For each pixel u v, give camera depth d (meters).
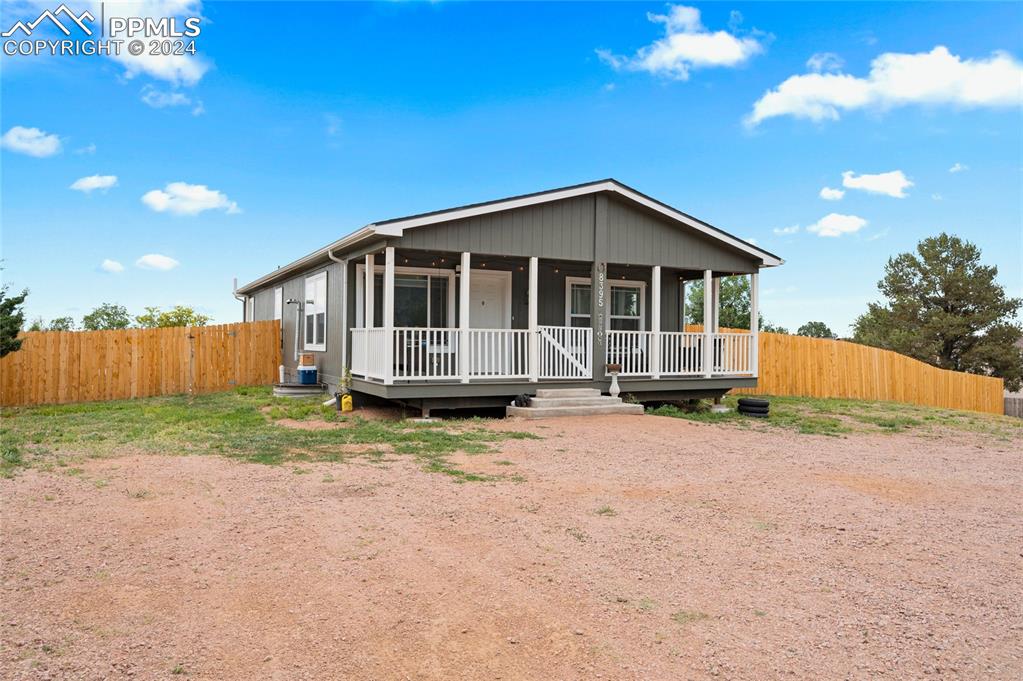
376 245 11.86
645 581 4.18
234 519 5.29
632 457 8.38
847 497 6.54
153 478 6.67
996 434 12.34
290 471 7.13
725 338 15.16
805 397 18.92
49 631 3.32
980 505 6.43
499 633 3.42
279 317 19.17
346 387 13.12
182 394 16.08
